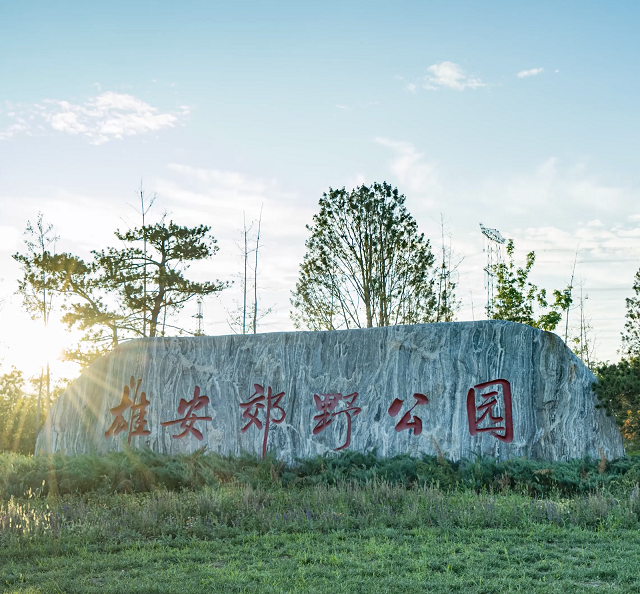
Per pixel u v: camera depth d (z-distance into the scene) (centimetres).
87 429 2080
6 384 3064
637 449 2075
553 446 1592
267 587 780
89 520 1126
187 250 3144
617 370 1585
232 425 1867
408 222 2950
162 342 2027
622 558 872
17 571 888
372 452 1662
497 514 1099
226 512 1162
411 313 2925
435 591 766
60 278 3050
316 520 1118
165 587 791
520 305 3456
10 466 1623
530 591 757
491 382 1652
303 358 1838
